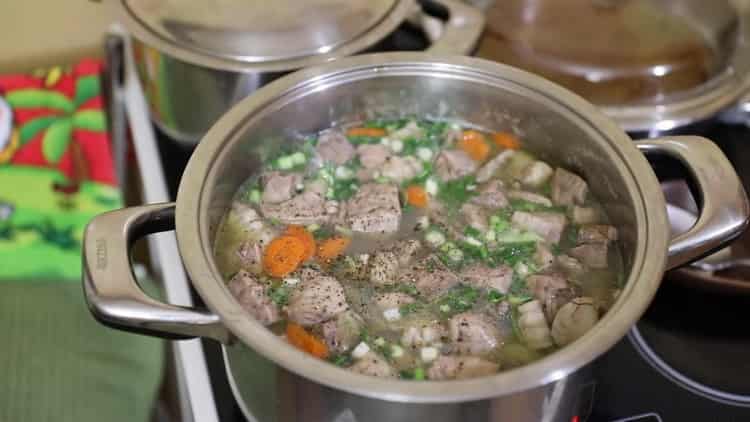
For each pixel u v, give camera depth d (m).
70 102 1.59
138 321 0.70
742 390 0.90
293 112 0.95
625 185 0.83
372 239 0.92
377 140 1.03
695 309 0.97
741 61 1.16
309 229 0.92
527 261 0.89
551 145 0.98
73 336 1.39
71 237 1.47
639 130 1.10
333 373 0.64
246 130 0.89
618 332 0.67
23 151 1.54
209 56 1.05
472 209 0.94
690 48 1.17
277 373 0.69
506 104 0.97
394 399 0.63
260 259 0.87
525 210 0.95
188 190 0.79
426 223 0.93
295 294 0.83
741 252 1.01
